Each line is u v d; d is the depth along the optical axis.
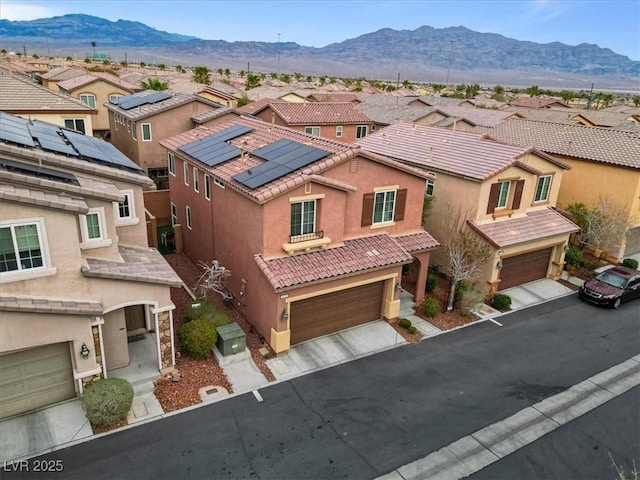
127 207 19.03
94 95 51.66
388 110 64.75
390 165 21.38
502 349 20.81
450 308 23.81
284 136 24.14
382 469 14.00
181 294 23.17
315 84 133.62
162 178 39.69
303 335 20.22
